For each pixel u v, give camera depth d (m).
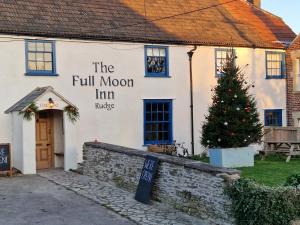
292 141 18.78
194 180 11.05
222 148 17.16
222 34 22.92
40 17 18.86
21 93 18.00
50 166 18.92
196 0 24.61
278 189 9.41
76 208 11.91
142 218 10.93
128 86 20.19
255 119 17.53
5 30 17.48
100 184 15.02
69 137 17.86
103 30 19.67
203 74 21.98
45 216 11.14
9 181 15.53
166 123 21.22
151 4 22.64
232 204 9.80
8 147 16.55
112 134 19.80
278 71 24.34
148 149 20.27
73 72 19.00
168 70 21.14
